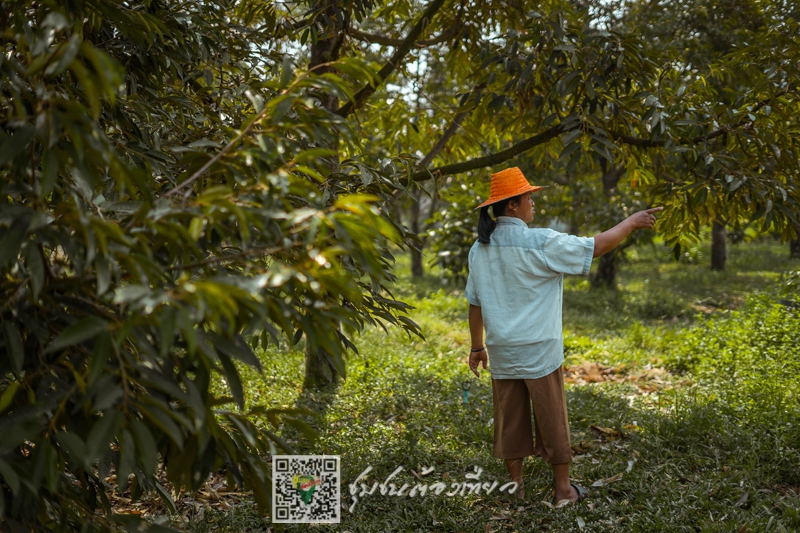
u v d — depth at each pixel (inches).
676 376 230.1
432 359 251.0
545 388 120.0
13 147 52.3
